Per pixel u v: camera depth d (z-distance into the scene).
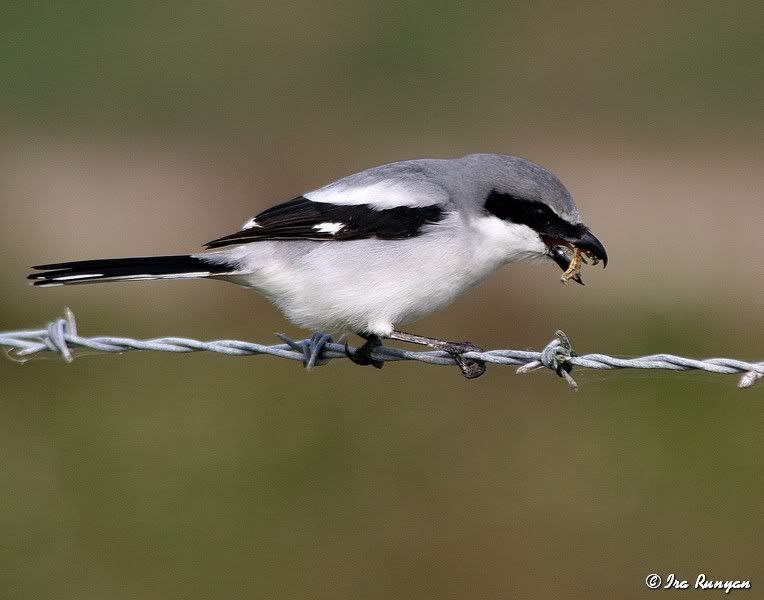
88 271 6.50
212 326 12.11
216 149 18.55
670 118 19.45
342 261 6.57
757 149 18.05
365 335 6.85
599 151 18.14
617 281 13.57
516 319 12.43
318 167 17.70
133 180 17.06
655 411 10.09
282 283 6.68
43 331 6.11
